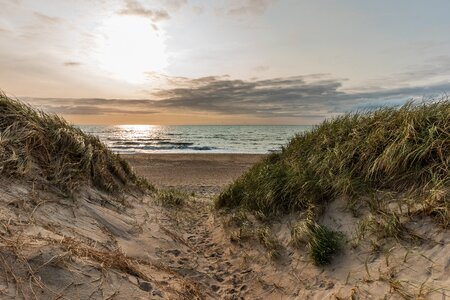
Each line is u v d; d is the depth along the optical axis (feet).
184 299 9.19
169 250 13.55
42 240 8.02
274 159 21.91
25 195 10.89
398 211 10.94
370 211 11.75
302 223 12.97
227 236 16.02
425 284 8.30
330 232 11.77
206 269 12.88
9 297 5.92
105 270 8.18
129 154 88.99
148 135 221.66
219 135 229.45
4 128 14.05
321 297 9.83
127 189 20.81
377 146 13.47
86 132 22.00
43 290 6.47
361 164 13.67
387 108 15.58
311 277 10.91
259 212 15.64
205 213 22.44
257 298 10.98
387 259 9.58
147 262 11.25
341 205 13.01
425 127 12.77
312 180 14.74
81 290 7.02
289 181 15.53
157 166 65.36
